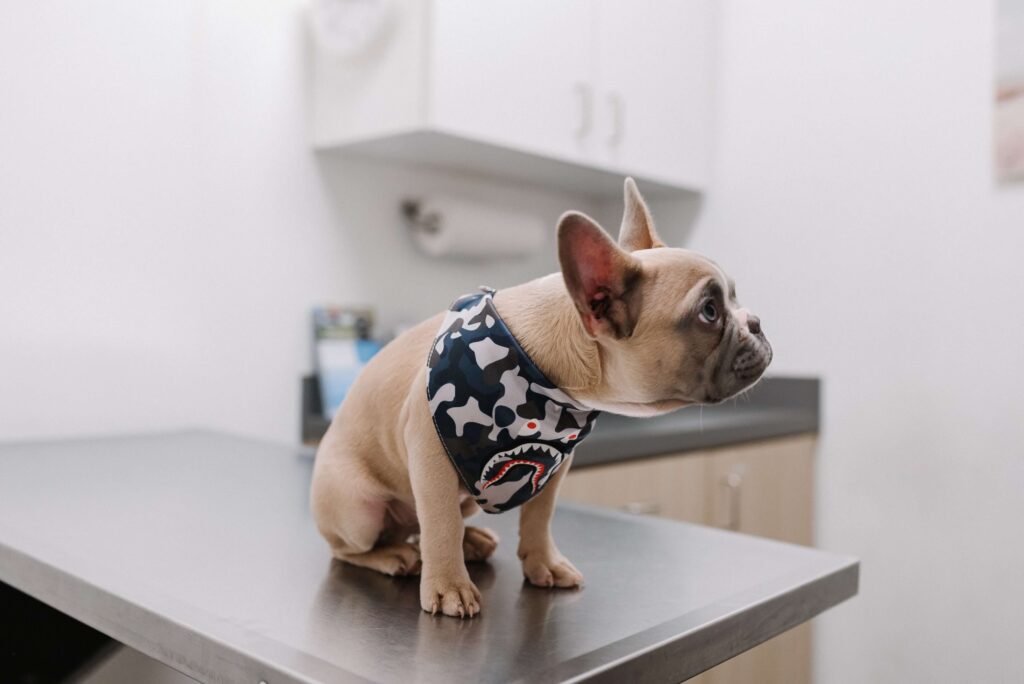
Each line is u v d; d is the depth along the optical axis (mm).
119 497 1065
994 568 1745
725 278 646
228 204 1610
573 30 1790
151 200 1515
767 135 2104
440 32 1522
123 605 681
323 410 1712
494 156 1790
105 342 1470
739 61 2152
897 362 1889
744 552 874
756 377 642
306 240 1722
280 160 1678
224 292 1611
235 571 768
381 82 1583
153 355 1527
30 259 1385
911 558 1869
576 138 1809
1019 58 1691
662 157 2035
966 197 1782
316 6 1606
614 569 806
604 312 623
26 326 1384
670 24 2041
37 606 915
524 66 1685
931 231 1834
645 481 1596
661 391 642
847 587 828
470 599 661
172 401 1555
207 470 1239
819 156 2012
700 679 1604
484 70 1605
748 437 1817
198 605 668
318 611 663
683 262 633
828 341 2000
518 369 644
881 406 1915
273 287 1677
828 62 1996
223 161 1602
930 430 1839
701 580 768
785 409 2053
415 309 1922
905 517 1880
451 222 1797
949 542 1812
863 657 1938
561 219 594
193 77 1557
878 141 1916
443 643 597
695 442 1687
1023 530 1705
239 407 1638
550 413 659
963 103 1787
